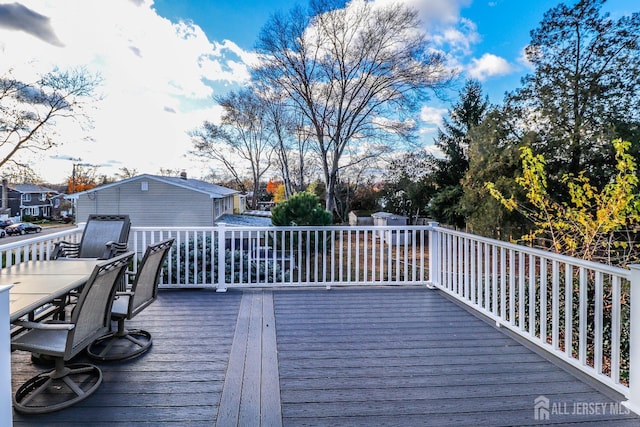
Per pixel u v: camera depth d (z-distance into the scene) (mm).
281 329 3445
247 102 21656
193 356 2834
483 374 2584
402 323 3648
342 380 2480
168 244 3107
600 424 2014
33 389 2299
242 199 27141
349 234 5055
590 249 4680
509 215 9656
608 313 4004
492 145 11070
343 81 16875
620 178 4242
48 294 2145
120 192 14727
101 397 2234
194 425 1969
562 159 10102
